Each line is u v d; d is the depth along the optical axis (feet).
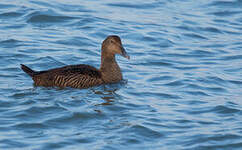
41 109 45.98
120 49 55.98
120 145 39.22
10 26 75.25
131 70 61.98
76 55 65.62
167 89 54.65
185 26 81.51
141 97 51.52
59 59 63.46
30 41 69.26
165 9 90.38
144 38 74.90
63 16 81.00
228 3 94.99
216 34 79.30
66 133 41.16
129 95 52.01
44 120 43.62
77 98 49.78
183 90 54.34
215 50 71.67
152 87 55.26
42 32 73.97
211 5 94.17
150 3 92.99
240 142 40.24
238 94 53.47
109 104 48.52
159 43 73.56
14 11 81.15
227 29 81.61
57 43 69.67
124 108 47.65
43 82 53.67
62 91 52.29
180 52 70.23
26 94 50.42
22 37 70.64
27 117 44.14
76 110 46.11
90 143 39.32
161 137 41.09
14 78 56.03
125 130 42.09
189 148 39.06
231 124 44.14
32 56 63.62
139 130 42.19
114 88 54.44
